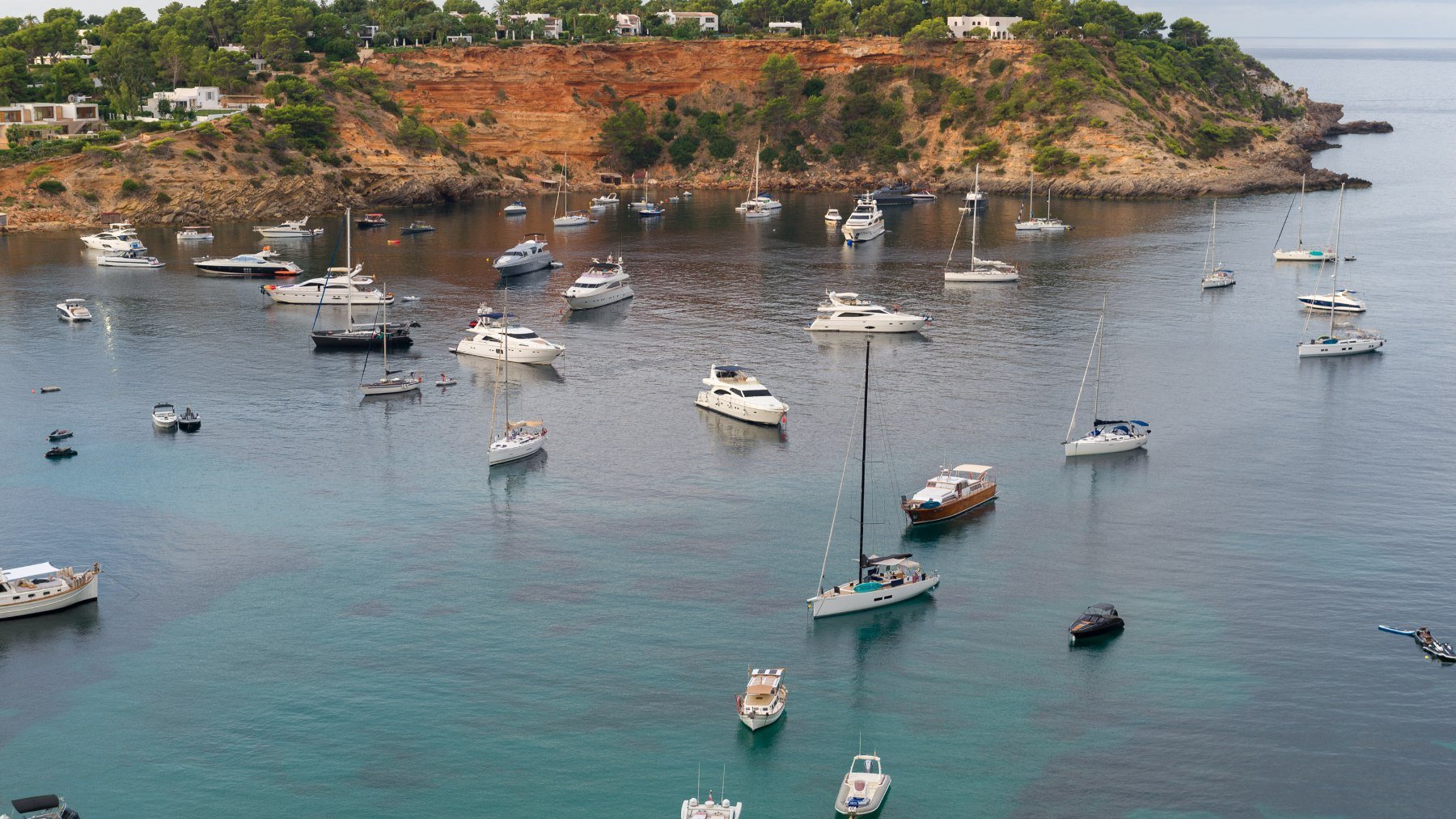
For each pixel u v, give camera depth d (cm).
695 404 13425
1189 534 10119
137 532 10175
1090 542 9975
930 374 14488
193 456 11850
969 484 10706
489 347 15150
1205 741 7438
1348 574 9400
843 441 12206
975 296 18862
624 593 9169
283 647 8456
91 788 7088
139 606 9000
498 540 10031
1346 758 7288
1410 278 19962
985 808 6900
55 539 10031
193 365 14875
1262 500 10756
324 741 7462
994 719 7669
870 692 7950
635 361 15138
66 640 8562
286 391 13850
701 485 11125
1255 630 8631
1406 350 15525
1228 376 14400
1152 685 7994
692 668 8200
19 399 13550
